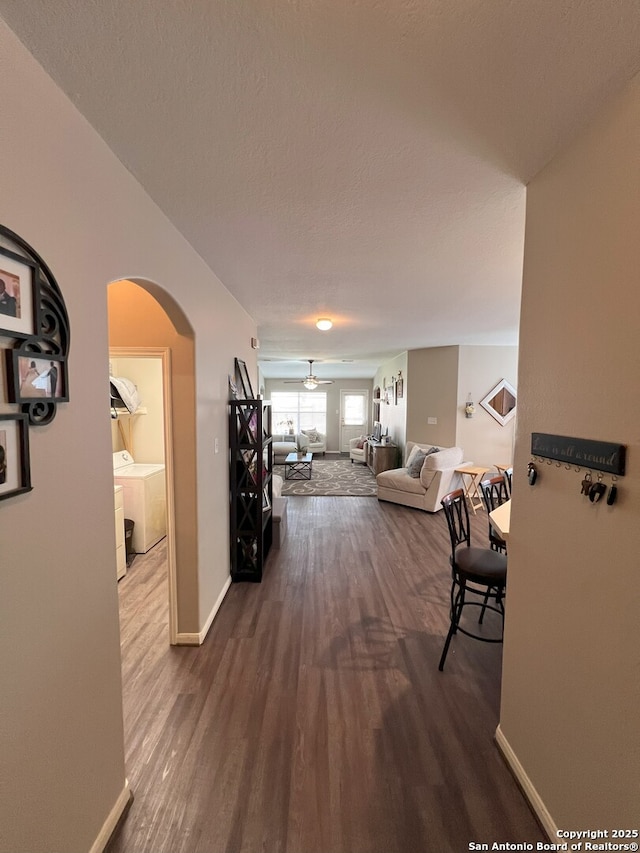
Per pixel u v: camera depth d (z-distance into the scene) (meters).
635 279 0.95
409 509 5.54
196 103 1.07
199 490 2.37
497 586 2.10
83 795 1.17
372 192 1.55
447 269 2.46
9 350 0.87
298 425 11.80
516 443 1.54
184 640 2.37
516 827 1.35
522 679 1.48
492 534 2.95
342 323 4.25
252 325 4.06
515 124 1.15
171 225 1.82
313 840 1.31
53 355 1.00
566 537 1.23
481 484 3.04
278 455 10.27
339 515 5.24
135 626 2.58
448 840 1.31
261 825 1.35
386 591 3.09
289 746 1.66
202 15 0.83
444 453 5.38
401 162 1.35
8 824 0.90
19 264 0.89
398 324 4.29
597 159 1.08
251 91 1.03
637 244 0.95
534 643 1.41
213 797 1.45
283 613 2.75
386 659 2.25
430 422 6.28
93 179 1.19
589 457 1.10
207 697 1.94
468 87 1.02
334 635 2.48
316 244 2.08
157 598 2.95
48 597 1.01
